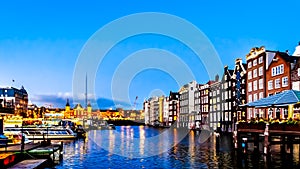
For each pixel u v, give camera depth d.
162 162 38.09
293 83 67.38
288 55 72.88
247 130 42.19
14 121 91.00
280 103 37.72
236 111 92.62
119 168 34.78
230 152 45.47
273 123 36.59
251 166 33.25
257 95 81.00
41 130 81.88
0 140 40.81
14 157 33.03
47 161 36.50
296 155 40.44
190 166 34.53
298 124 32.69
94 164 37.62
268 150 37.03
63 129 83.50
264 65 77.88
